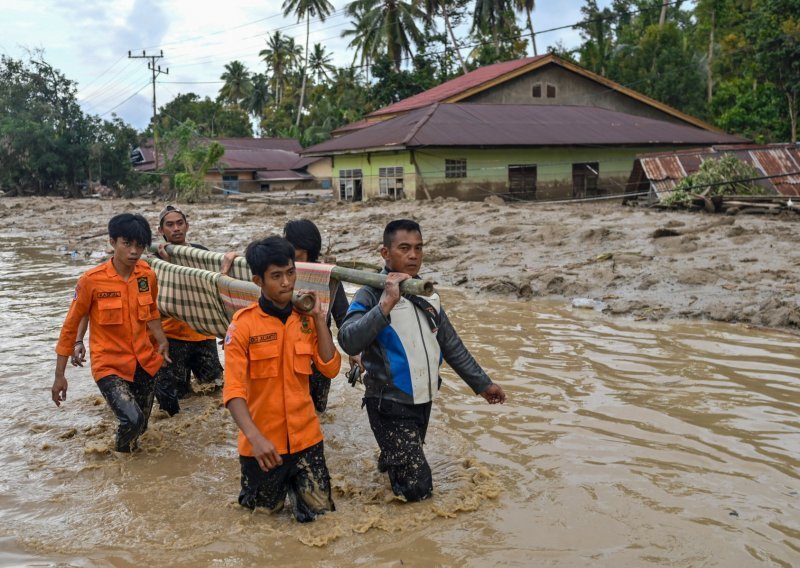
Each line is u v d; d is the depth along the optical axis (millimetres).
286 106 72500
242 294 5148
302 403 3908
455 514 3990
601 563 3449
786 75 30281
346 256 14055
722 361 6590
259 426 3859
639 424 5195
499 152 28109
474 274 11258
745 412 5363
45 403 6215
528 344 7352
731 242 11305
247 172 49406
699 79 40812
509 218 15977
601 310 8734
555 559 3498
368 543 3727
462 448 4895
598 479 4340
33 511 4230
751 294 8672
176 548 3744
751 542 3578
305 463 3941
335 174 31609
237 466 4820
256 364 3814
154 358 5227
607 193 30406
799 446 4746
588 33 47594
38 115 51000
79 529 3986
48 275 13492
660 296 9023
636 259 10727
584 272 10391
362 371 4789
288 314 3875
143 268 5188
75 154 50906
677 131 32312
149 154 57625
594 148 29859
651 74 41281
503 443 4953
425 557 3568
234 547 3730
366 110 51344
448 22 47000
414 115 30266
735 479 4285
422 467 4148
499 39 45344
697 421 5219
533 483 4328
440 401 5863
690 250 11055
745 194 17922
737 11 41625
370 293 4215
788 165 20000
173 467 4824
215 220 22594
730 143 31922
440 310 4320
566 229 13125
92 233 21266
